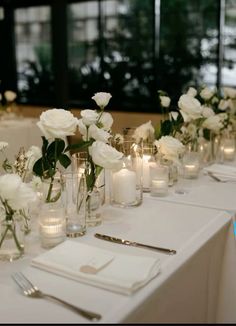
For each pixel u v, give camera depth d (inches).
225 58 220.4
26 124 168.9
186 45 230.8
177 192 75.0
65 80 252.1
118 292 39.7
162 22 235.9
